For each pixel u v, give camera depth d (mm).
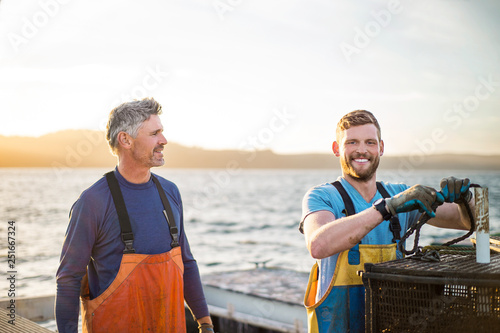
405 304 1755
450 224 2422
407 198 1891
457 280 1633
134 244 2238
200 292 2572
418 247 2047
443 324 1697
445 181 1938
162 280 2258
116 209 2248
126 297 2203
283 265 16906
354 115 2301
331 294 2139
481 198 1875
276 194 64562
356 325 2129
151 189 2371
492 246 2264
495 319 1621
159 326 2244
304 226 2195
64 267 2211
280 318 5453
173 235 2359
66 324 2176
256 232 30156
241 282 7754
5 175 104125
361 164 2264
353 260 2141
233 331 5094
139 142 2262
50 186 65812
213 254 21281
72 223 2229
